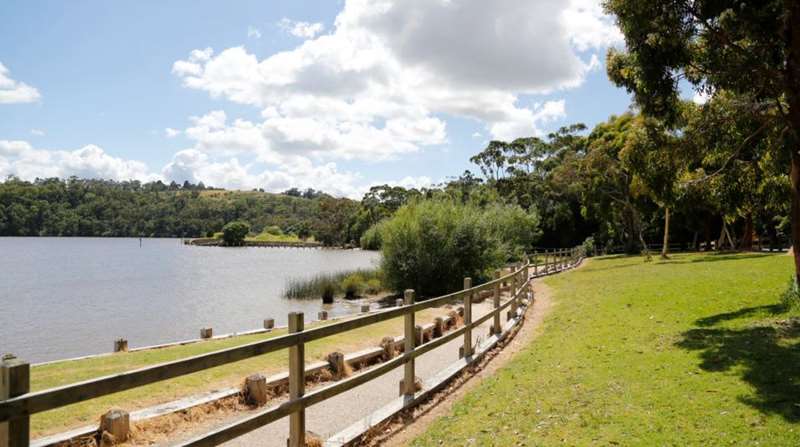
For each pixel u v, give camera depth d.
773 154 11.08
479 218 27.31
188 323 22.03
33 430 5.67
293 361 4.57
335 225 126.81
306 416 6.62
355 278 30.44
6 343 18.30
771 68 9.46
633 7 9.27
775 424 4.91
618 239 56.34
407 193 112.38
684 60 9.66
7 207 155.12
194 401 6.58
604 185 37.66
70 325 21.72
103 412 6.32
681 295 13.72
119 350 11.52
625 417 5.47
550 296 18.86
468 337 8.96
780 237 48.41
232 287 35.84
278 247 128.38
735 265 21.03
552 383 7.10
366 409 6.90
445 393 7.32
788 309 9.90
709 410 5.43
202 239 142.75
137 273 47.94
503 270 32.00
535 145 69.25
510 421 5.75
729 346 7.91
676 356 7.80
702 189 12.50
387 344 9.88
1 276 44.69
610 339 9.59
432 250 26.38
